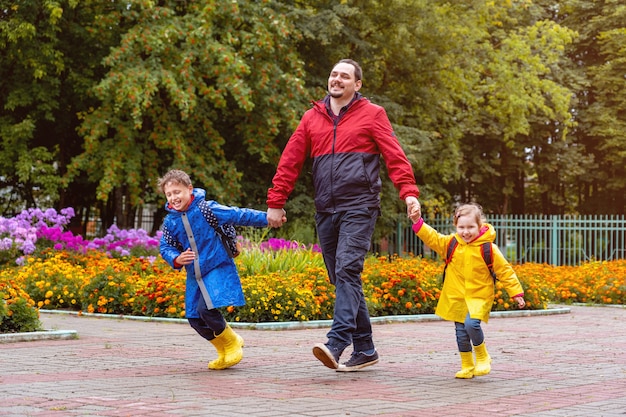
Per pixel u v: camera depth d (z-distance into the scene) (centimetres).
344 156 752
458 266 750
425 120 3366
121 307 1372
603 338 1155
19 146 2567
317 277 1408
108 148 2556
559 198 4241
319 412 555
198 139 2741
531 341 1099
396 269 1566
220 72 2455
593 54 4322
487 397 634
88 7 2700
